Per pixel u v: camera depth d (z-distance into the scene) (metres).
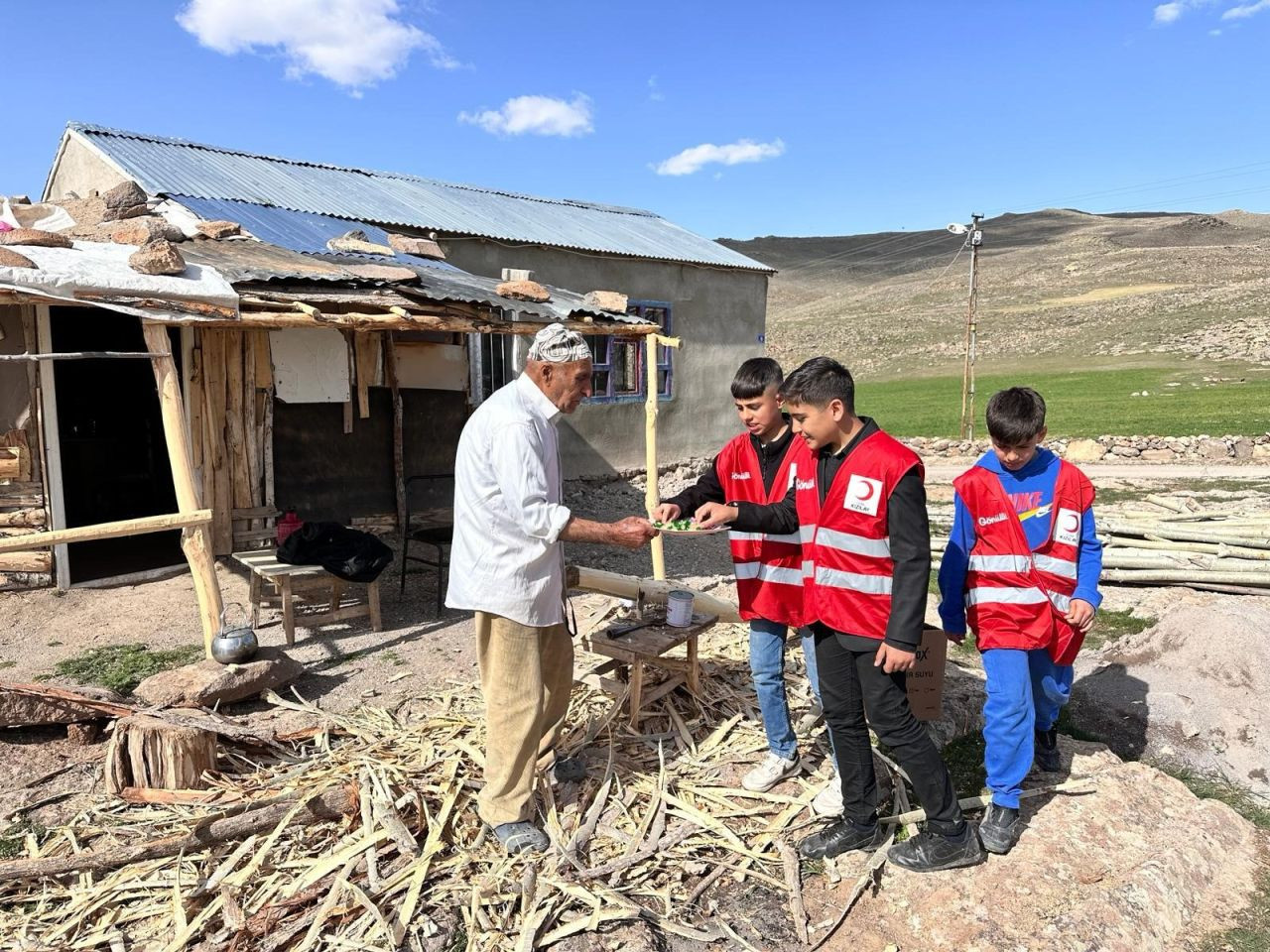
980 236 18.75
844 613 2.90
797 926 2.81
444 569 7.73
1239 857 3.25
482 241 10.73
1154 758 4.09
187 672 4.39
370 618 6.03
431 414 9.51
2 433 6.62
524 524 2.87
